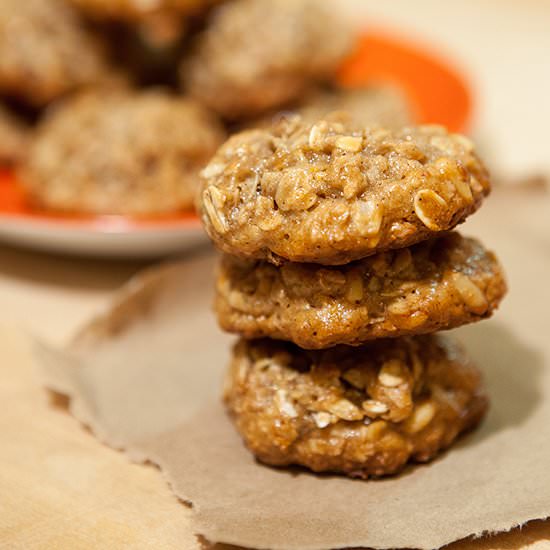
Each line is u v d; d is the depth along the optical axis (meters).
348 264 0.30
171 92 0.50
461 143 0.31
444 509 0.30
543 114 0.57
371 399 0.31
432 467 0.31
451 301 0.30
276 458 0.31
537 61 0.65
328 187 0.29
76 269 0.43
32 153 0.45
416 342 0.32
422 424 0.31
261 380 0.31
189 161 0.44
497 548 0.29
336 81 0.51
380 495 0.30
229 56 0.47
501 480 0.30
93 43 0.50
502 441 0.32
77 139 0.44
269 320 0.30
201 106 0.48
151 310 0.38
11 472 0.32
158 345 0.37
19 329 0.38
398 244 0.29
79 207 0.43
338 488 0.31
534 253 0.39
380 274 0.30
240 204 0.30
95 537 0.30
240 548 0.29
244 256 0.30
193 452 0.32
